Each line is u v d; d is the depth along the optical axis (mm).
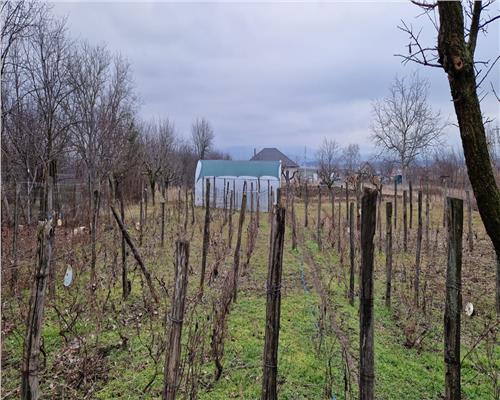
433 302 5375
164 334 3758
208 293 5215
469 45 1887
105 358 3621
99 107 18812
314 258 8023
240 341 4035
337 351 3768
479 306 5074
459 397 2086
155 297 4785
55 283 5094
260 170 21297
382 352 3885
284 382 3301
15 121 12883
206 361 3582
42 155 13031
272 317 2332
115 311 4461
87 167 16750
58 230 7824
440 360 3748
